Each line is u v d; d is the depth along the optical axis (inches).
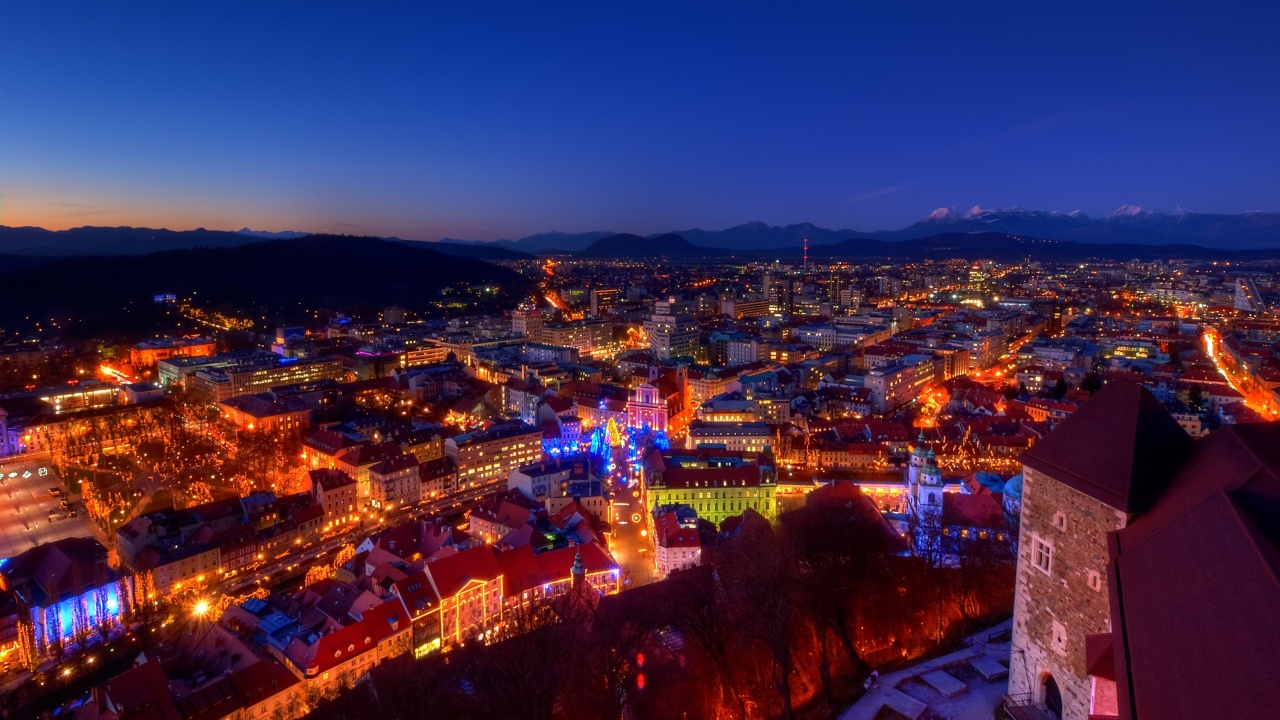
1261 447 2010.3
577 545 6796.3
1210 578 1635.1
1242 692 1294.3
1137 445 2359.7
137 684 4571.9
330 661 5206.7
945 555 5206.7
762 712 3614.7
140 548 7450.8
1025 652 2780.5
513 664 3887.8
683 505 7652.6
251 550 7608.3
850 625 4200.3
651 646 4237.2
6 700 5674.2
